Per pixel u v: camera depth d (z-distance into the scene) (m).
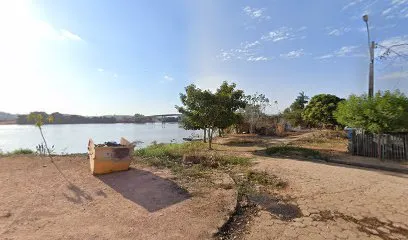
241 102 16.17
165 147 15.34
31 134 41.56
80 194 6.43
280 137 24.47
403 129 11.98
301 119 40.28
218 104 14.93
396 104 11.52
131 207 5.70
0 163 9.42
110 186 7.05
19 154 11.57
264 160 11.16
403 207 5.80
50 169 8.62
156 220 5.05
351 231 4.69
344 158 12.33
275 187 7.25
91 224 4.86
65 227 4.72
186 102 15.55
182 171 8.66
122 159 8.34
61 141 27.72
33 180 7.41
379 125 11.95
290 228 4.80
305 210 5.63
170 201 6.07
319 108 31.70
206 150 14.70
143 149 13.05
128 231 4.59
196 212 5.43
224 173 8.66
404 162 11.30
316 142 19.31
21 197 6.12
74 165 9.23
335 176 8.33
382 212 5.53
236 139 21.86
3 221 4.89
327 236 4.50
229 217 5.19
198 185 7.23
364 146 13.12
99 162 7.91
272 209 5.70
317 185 7.35
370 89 15.47
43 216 5.18
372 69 15.55
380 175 8.73
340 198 6.34
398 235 4.57
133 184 7.22
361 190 6.95
